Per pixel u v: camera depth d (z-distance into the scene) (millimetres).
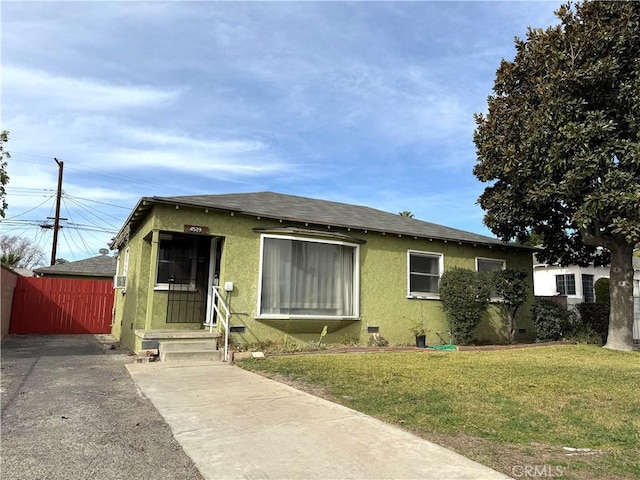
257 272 10844
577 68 10398
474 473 3398
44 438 4238
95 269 22109
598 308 14602
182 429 4504
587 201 10000
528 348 11898
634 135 10273
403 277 13172
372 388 6398
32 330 16500
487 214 13070
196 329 11312
